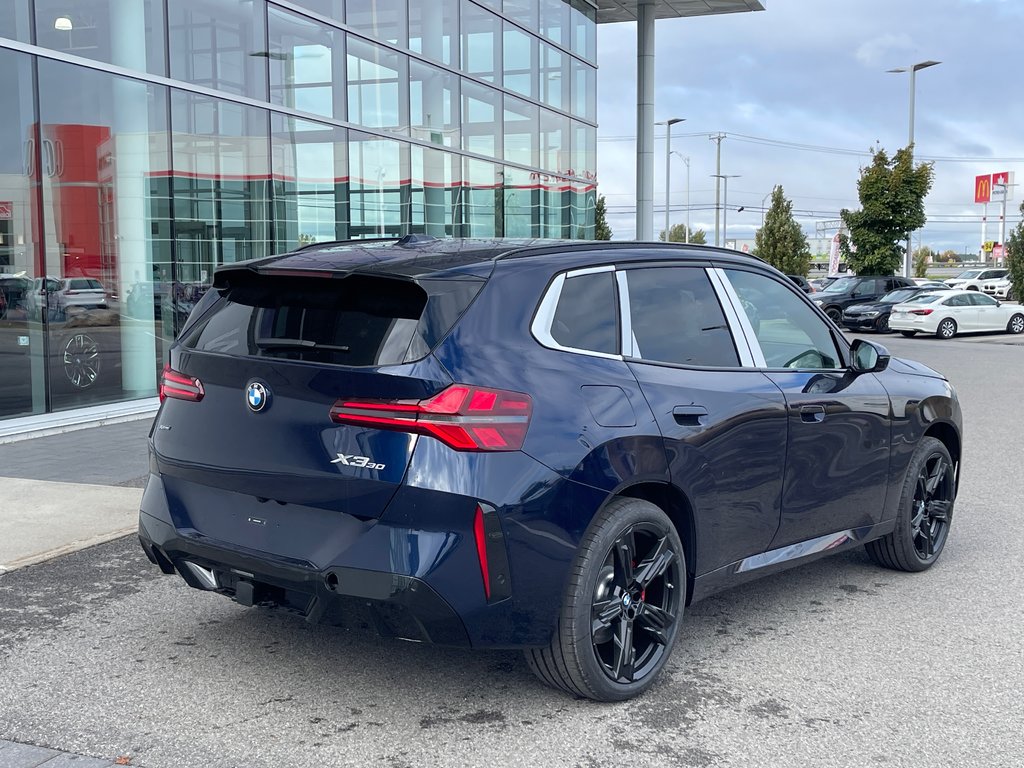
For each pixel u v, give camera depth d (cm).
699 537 405
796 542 467
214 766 325
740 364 438
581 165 2256
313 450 344
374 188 1520
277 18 1320
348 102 1455
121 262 1122
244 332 378
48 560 553
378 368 334
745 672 409
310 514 347
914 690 391
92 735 346
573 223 2219
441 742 343
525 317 363
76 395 1074
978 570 559
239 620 462
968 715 368
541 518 341
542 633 349
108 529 608
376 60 1513
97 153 1086
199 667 407
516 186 1952
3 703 373
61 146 1045
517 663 414
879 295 3145
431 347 336
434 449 329
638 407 378
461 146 1752
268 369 356
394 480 328
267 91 1307
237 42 1259
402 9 1574
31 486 726
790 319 481
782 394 443
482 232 1833
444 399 330
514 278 367
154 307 1166
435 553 326
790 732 353
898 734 352
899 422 520
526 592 341
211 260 1237
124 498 687
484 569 331
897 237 3706
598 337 385
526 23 1969
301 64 1364
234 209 1266
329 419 342
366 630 339
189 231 1204
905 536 536
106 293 1105
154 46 1145
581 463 351
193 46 1198
